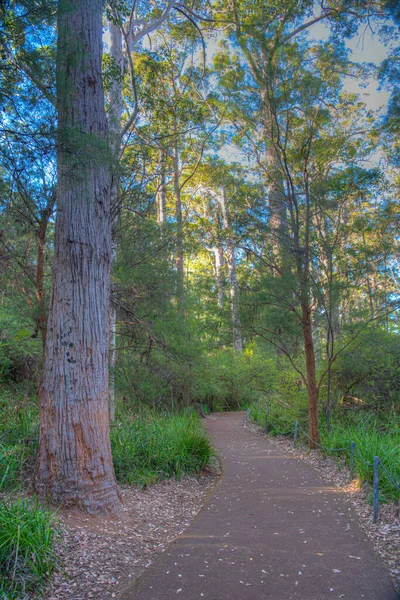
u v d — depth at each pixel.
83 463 5.89
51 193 7.08
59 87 5.66
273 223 11.57
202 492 8.17
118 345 12.59
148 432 9.52
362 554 4.75
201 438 10.02
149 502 7.01
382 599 3.76
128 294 10.81
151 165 12.66
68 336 6.01
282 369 16.05
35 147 4.86
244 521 6.22
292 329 12.17
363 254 10.83
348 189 10.74
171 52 16.58
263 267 11.55
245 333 12.86
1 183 6.64
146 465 8.54
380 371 12.48
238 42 10.91
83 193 5.82
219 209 26.42
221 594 3.94
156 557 4.86
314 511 6.52
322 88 10.87
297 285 10.87
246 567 4.52
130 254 10.92
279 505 6.98
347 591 3.92
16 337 8.48
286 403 15.42
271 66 10.59
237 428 18.03
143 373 13.13
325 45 10.83
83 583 4.09
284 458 11.36
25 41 5.11
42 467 5.89
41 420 6.04
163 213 21.25
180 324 12.76
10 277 7.98
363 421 12.09
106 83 9.28
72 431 5.88
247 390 24.52
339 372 13.23
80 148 5.07
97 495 5.91
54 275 6.21
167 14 15.27
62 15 5.64
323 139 11.34
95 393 6.12
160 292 11.66
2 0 4.74
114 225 10.48
